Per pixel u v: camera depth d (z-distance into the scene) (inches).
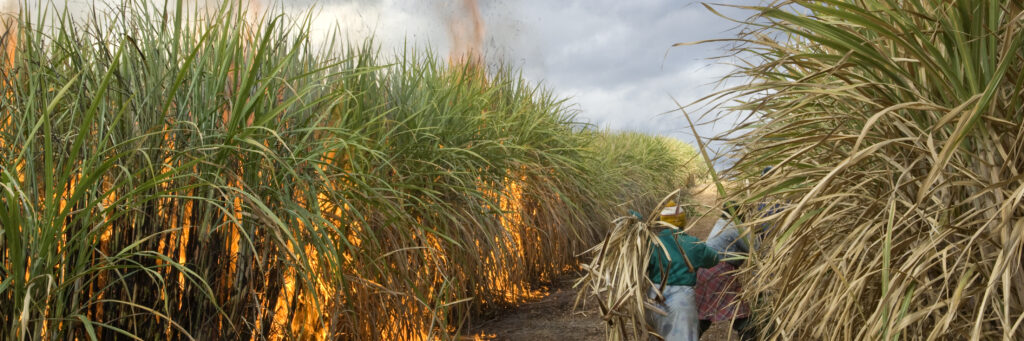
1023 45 73.8
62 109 95.1
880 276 80.8
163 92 102.0
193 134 99.4
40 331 77.5
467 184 193.8
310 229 102.0
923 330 78.7
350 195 129.3
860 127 87.0
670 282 141.1
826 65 87.0
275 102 124.4
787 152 94.0
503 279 227.5
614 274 121.5
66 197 86.9
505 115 260.5
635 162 471.5
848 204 85.2
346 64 163.5
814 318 87.2
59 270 82.0
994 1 66.6
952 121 73.0
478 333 192.9
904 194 80.1
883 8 76.1
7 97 92.5
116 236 92.4
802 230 86.0
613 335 122.0
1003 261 66.0
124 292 93.7
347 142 119.1
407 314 155.0
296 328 132.7
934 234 74.5
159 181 82.4
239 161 106.0
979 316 62.1
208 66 110.2
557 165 281.1
